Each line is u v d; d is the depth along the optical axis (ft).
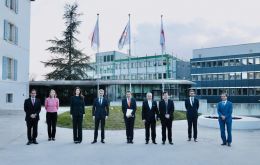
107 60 272.31
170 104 37.86
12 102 90.02
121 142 38.81
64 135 45.03
